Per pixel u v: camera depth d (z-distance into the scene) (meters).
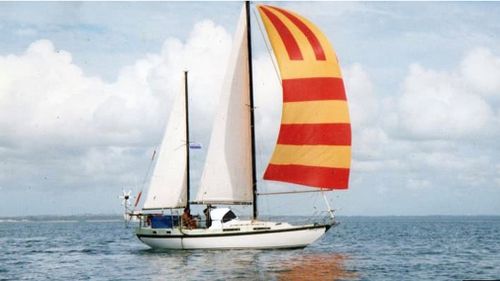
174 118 44.38
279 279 31.12
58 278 33.75
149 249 53.53
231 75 42.28
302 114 40.22
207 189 42.16
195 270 34.25
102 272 35.78
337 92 40.34
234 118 42.22
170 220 42.16
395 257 44.69
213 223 40.50
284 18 41.12
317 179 40.00
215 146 42.28
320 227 40.50
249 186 42.09
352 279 31.88
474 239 72.12
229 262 36.81
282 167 40.50
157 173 44.00
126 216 43.47
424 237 78.62
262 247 40.47
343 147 40.09
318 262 37.72
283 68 40.50
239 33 42.34
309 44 40.66
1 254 50.66
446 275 34.25
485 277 33.59
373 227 139.88
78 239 79.19
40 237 87.56
